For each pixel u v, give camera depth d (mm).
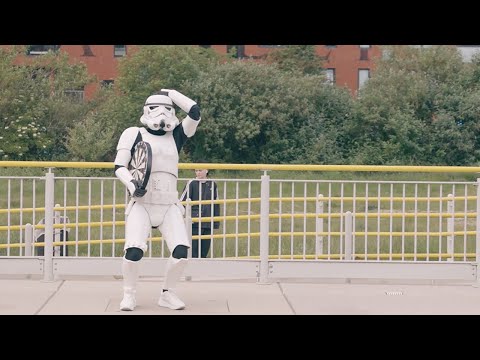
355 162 37000
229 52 41969
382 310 9211
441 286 10914
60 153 37000
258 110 36469
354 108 37969
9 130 36062
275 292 10312
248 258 10961
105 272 10664
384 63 40281
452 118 37375
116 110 37281
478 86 38844
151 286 10773
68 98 38188
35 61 38969
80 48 44469
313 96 38125
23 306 9242
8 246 10883
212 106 36125
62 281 10867
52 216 10648
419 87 37969
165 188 9164
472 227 18047
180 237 9148
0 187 20250
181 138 9375
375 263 10664
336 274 10688
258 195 21000
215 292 10273
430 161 37375
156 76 37781
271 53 42594
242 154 36812
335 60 46719
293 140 37188
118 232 16031
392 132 37656
